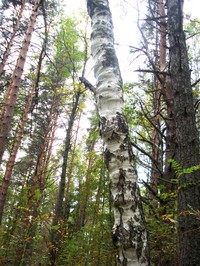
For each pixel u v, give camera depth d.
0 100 11.36
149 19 4.35
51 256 5.84
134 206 2.42
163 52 6.91
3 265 6.09
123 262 2.24
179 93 3.78
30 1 11.55
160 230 3.56
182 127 3.57
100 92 2.96
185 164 3.35
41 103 13.94
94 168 8.11
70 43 8.27
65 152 6.78
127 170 2.56
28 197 6.66
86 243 7.43
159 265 3.76
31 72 10.75
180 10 3.90
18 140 9.39
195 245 2.91
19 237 6.15
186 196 3.13
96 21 3.41
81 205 12.22
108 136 2.73
